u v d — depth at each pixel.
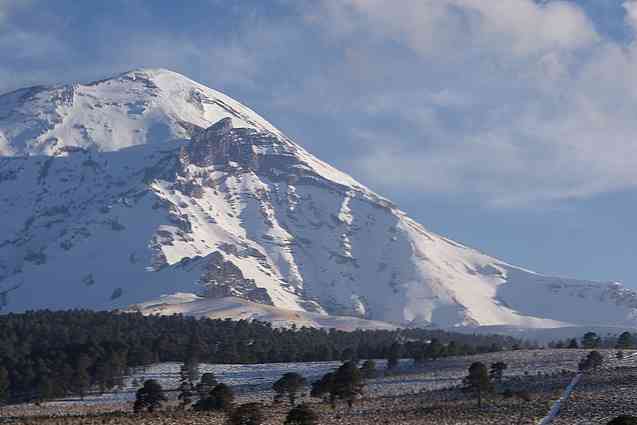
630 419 197.00
